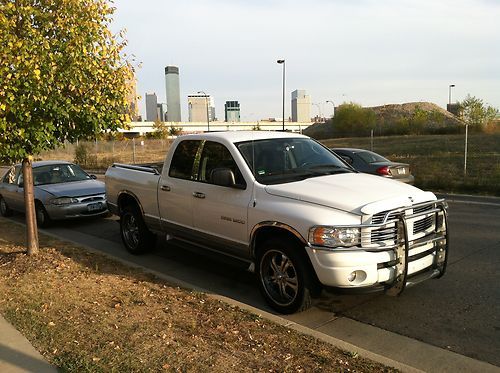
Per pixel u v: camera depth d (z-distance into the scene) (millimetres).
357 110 61375
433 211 4910
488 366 3846
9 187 11953
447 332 4531
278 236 5008
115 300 5094
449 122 61906
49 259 6816
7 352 3867
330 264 4434
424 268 4871
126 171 7816
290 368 3564
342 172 5738
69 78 5699
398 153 26688
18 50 5258
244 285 6113
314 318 4945
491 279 5953
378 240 4500
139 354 3789
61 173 11953
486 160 20500
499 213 10500
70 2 5633
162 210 6820
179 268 6930
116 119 6414
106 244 8750
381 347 4250
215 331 4266
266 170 5570
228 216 5562
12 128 5641
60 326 4367
